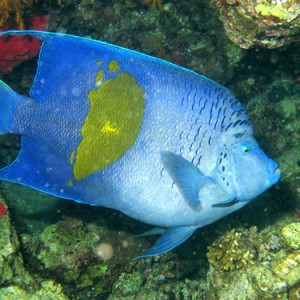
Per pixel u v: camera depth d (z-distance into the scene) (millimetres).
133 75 552
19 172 578
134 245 767
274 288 556
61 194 584
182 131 559
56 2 758
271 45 594
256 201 822
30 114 553
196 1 807
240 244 658
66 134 559
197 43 867
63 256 712
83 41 545
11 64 771
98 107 554
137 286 742
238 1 573
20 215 806
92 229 754
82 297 737
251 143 571
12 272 591
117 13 840
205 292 687
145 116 556
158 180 566
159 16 849
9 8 692
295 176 828
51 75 548
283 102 931
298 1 536
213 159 566
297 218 793
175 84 555
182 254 800
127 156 562
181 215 585
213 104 560
